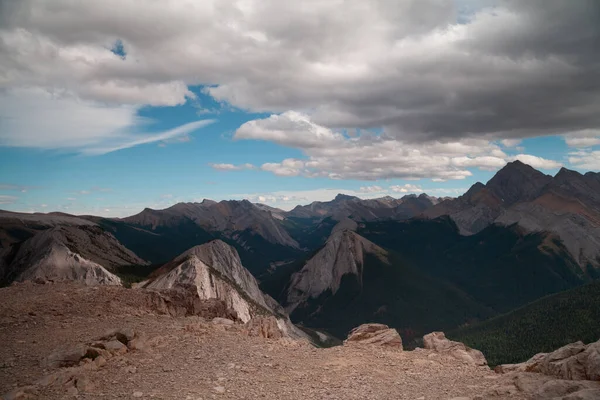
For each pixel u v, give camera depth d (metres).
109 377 18.55
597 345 17.72
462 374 21.48
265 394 17.36
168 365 20.58
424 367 22.69
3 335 24.08
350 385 18.98
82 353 20.08
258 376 19.64
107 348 21.69
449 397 17.33
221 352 23.17
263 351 24.00
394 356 24.73
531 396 16.12
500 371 22.53
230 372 19.92
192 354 22.55
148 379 18.56
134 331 23.84
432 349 27.38
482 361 25.58
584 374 17.28
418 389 18.62
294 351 24.91
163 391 17.14
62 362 19.52
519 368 22.14
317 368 21.59
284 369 21.03
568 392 15.70
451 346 27.33
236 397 16.88
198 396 16.70
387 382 19.66
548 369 18.98
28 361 20.02
